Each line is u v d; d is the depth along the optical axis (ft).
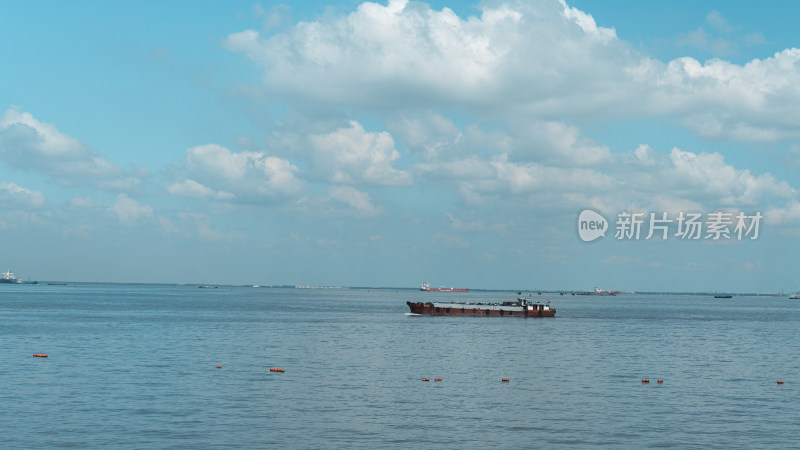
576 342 432.66
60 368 280.72
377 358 330.34
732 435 180.04
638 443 171.63
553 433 180.34
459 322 633.61
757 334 536.83
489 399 224.53
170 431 176.96
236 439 170.60
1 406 203.21
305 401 216.13
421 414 200.13
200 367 287.28
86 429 177.68
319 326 550.36
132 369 279.69
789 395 237.45
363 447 165.07
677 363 325.83
